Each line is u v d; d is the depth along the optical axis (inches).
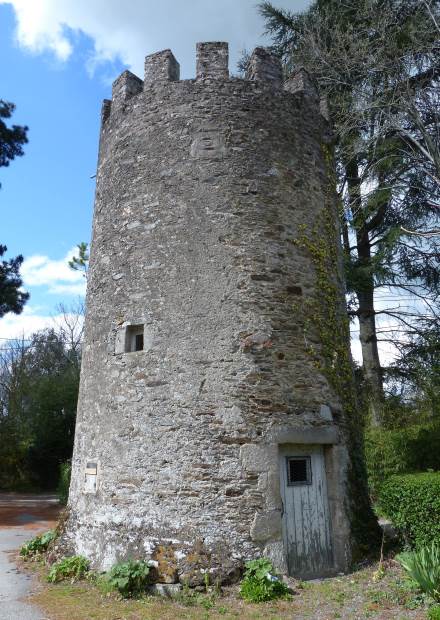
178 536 240.8
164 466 253.4
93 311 312.2
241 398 257.6
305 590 230.5
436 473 307.3
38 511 588.7
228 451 250.1
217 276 274.8
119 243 302.8
